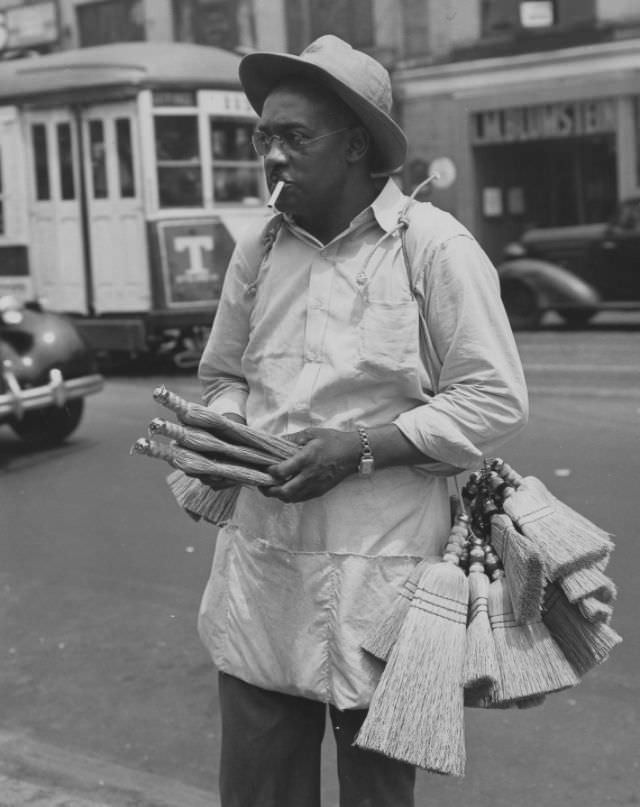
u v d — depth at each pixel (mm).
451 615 2301
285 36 22453
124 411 11000
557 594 2369
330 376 2367
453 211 20469
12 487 8250
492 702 2322
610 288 15812
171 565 6285
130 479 8281
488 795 3752
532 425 9250
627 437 8672
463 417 2332
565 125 19062
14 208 14031
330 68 2320
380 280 2373
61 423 9555
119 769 4020
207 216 13211
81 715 4480
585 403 10047
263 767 2520
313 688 2396
